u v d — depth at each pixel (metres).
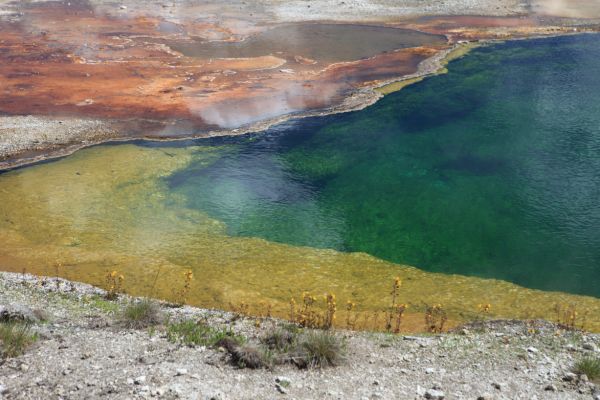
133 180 36.44
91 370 12.57
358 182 36.06
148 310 17.16
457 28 77.19
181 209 32.78
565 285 24.34
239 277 25.30
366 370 13.87
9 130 44.81
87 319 17.67
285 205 33.25
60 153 40.94
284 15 87.38
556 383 13.40
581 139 40.75
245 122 47.00
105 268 25.97
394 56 65.06
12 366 12.57
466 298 23.28
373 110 49.06
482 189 34.25
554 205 31.91
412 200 33.31
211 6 94.00
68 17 86.81
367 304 22.94
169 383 12.04
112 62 64.19
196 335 15.85
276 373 13.24
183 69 61.72
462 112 47.41
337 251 28.00
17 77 58.69
